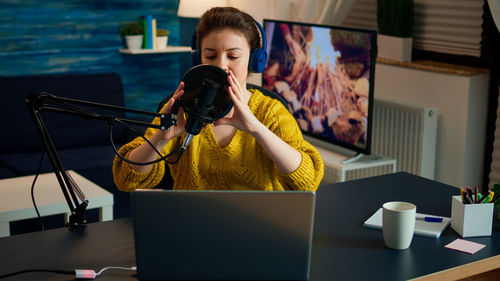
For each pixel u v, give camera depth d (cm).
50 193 248
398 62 357
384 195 180
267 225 114
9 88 371
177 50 440
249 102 165
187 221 113
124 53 444
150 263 116
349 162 316
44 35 412
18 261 132
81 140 385
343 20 409
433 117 326
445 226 152
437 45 353
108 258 134
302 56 343
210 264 115
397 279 124
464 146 326
